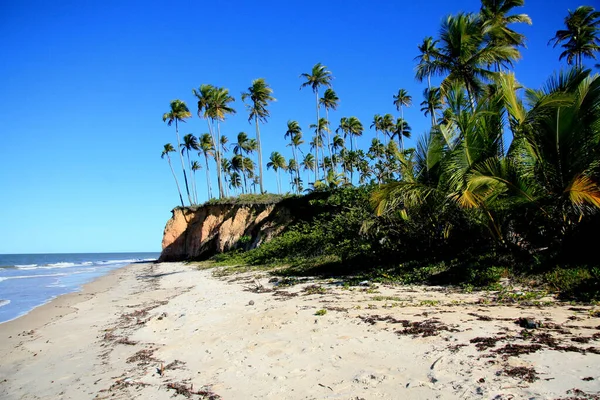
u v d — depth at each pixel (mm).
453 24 16812
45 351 7824
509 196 9984
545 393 3426
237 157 59062
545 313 6363
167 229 44938
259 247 29781
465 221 12172
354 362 4875
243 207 36375
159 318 9633
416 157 13125
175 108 46500
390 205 13195
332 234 19578
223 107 41438
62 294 18438
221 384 4789
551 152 9508
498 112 10539
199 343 6809
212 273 22906
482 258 11133
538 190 9719
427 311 7191
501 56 16656
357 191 21922
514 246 10844
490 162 10016
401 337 5629
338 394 4023
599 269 8156
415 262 13008
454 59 17500
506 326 5660
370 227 14711
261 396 4262
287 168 63469
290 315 7879
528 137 9711
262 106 39969
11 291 20172
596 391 3344
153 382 5215
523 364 4129
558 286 8250
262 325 7363
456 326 5887
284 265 20781
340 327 6555
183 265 35750
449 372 4176
